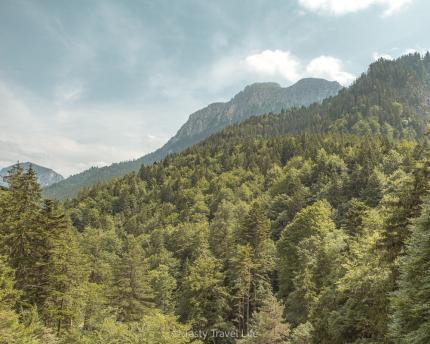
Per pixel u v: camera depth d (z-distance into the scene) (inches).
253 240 2409.0
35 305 1026.1
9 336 773.9
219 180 5910.4
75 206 5974.4
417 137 7824.8
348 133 7544.3
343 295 959.6
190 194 5620.1
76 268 1378.0
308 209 2388.0
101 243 3452.3
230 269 2268.7
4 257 920.9
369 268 860.6
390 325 558.6
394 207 797.9
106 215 5339.6
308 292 1507.1
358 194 3373.5
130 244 3853.3
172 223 4825.3
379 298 789.2
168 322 1037.2
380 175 3083.2
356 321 880.3
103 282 2409.0
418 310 509.0
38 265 1093.8
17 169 1172.5
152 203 5679.1
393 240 774.5
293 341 1282.0
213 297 1989.4
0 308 812.6
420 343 476.7
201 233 3302.2
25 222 1088.8
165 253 3265.3
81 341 1083.3
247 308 1978.3
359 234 1438.2
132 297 1748.3
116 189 6363.2
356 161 4333.2
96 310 1505.9
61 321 1280.8
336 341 917.8
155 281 2433.6
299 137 6914.4
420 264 544.1
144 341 963.3
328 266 1565.0
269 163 6240.2
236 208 4281.5
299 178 4293.8
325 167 4389.8
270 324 1515.7
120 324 1095.0
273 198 4421.8
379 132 7500.0
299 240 2295.8
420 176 765.3
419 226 568.1
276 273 2512.3
